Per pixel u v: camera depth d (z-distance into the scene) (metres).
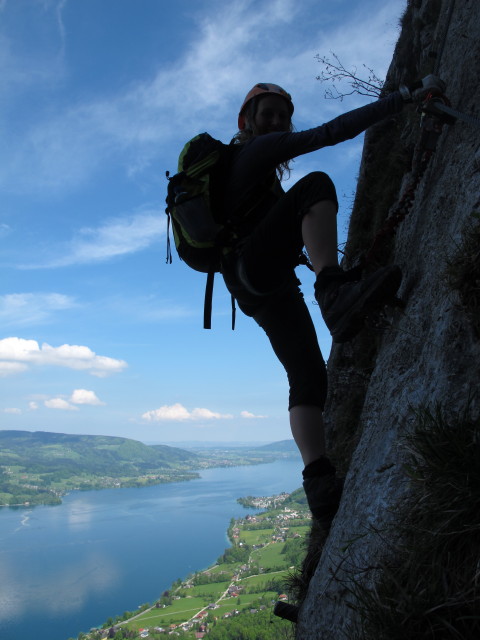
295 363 2.14
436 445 1.21
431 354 1.56
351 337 1.79
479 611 0.99
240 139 2.18
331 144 1.79
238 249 1.97
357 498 1.65
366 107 1.78
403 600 1.10
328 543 1.78
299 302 2.21
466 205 1.60
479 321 1.35
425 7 4.38
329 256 1.74
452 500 1.13
